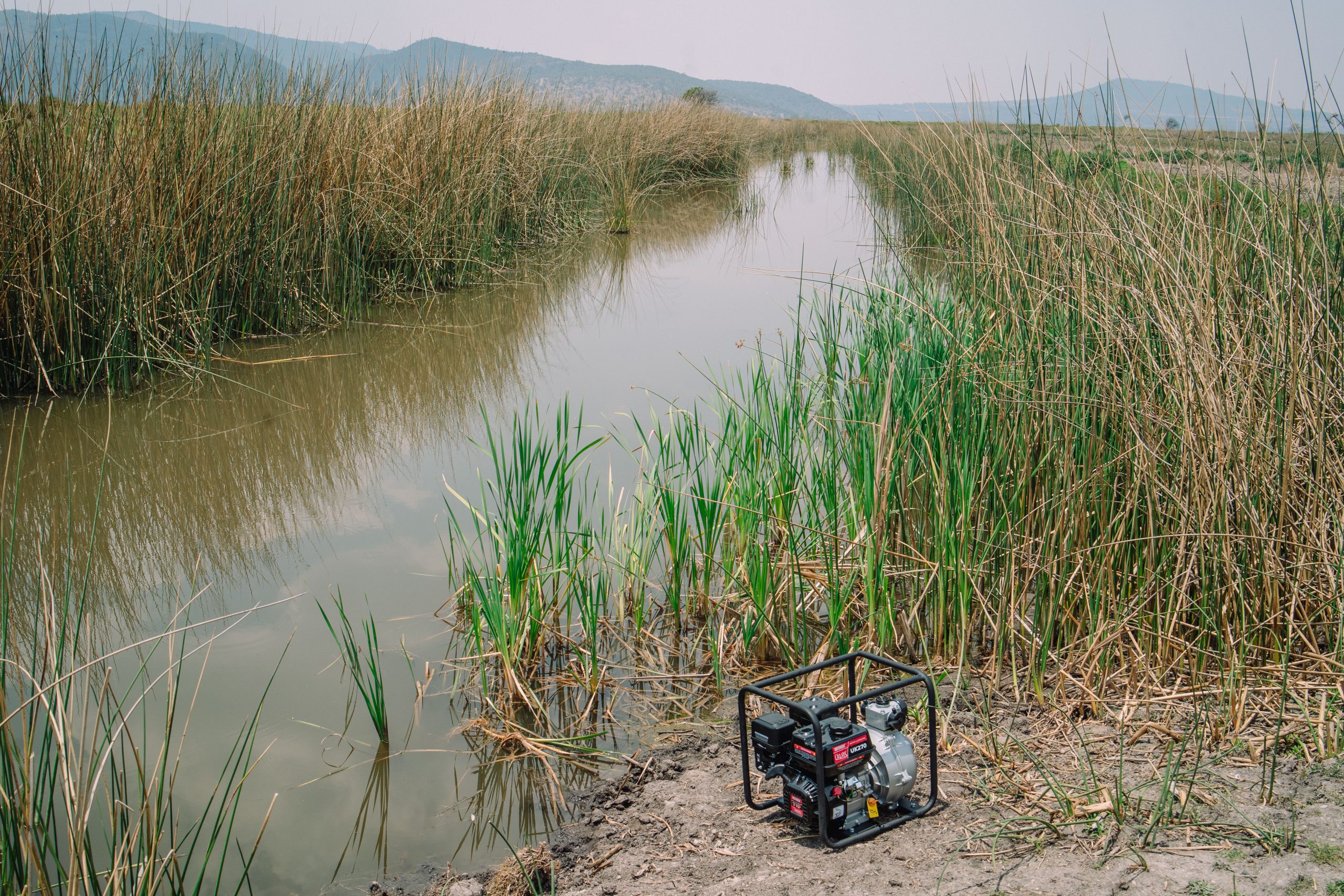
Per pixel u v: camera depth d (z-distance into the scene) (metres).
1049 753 3.37
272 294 8.92
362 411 7.35
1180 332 3.95
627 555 4.88
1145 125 4.61
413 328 9.52
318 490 6.02
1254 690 3.58
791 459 5.13
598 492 5.83
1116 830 2.85
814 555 5.00
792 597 4.42
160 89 8.03
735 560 4.77
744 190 21.89
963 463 4.41
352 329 9.36
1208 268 4.07
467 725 3.79
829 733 2.95
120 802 2.74
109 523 5.52
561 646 4.39
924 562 4.51
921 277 7.34
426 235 10.77
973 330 5.04
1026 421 4.37
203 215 8.10
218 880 2.72
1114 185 4.68
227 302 8.48
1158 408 4.19
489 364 8.55
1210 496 3.75
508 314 10.23
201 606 4.66
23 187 6.93
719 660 4.16
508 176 13.00
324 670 4.15
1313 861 2.62
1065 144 4.82
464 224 11.34
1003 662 4.15
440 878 2.95
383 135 10.69
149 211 7.59
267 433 6.86
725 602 4.65
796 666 4.21
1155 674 3.79
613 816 3.22
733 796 3.29
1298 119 3.96
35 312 7.04
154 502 5.80
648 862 2.94
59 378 7.23
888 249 7.38
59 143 7.12
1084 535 4.16
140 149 7.70
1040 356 4.36
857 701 2.96
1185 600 3.86
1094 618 4.00
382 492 6.01
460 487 6.07
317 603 4.69
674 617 4.64
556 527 4.57
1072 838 2.84
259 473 6.22
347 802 3.34
